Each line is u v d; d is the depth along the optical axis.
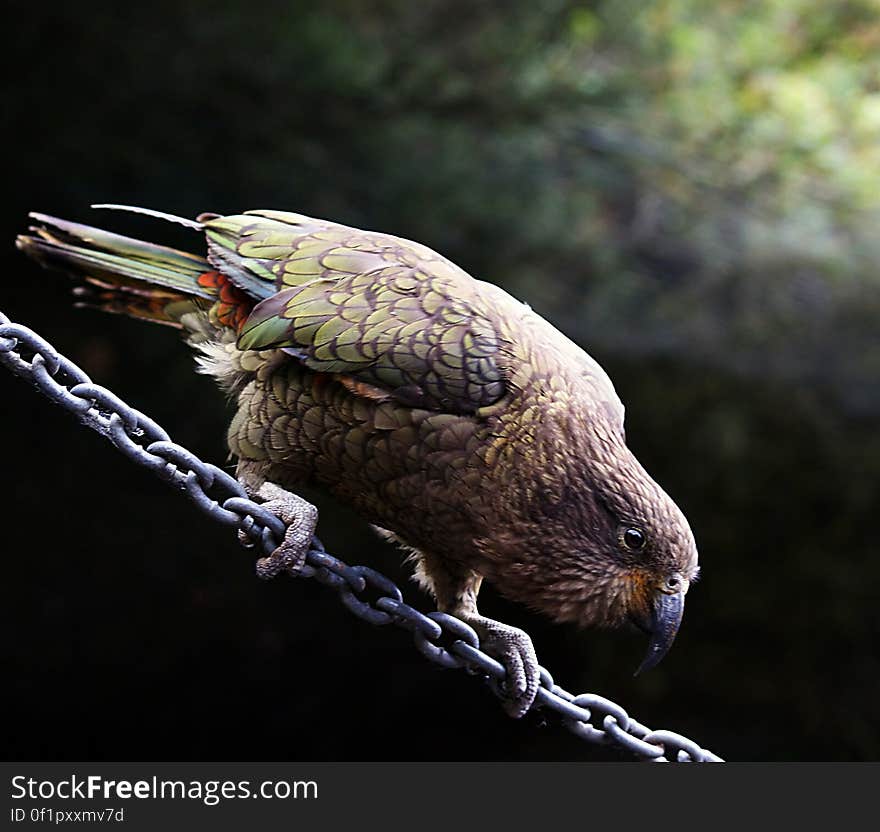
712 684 11.16
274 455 4.47
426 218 11.98
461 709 10.41
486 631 4.55
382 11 12.31
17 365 3.64
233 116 11.67
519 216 12.30
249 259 4.49
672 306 12.61
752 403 12.41
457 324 4.29
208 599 10.34
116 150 11.45
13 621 9.70
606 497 4.26
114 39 11.50
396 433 4.27
